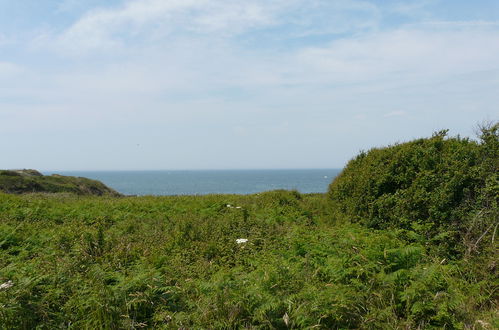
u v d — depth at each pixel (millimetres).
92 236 8609
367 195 10094
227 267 7383
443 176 8492
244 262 7832
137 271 6309
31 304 5062
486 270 6473
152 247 8555
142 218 12359
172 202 15789
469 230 7406
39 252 8047
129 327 4930
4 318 4688
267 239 9492
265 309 4941
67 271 6375
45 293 5504
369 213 9766
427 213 8430
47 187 27781
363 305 5348
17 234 9289
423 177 8773
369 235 8125
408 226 8508
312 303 5078
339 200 11945
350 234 7578
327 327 4992
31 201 14758
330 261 6262
